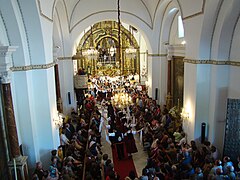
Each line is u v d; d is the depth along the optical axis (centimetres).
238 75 746
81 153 875
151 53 1379
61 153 828
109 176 664
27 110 738
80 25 1287
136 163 930
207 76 842
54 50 1169
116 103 1240
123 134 996
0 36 638
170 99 1305
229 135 765
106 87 2059
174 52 1234
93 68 2600
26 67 718
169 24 1259
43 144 805
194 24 835
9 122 659
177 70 1223
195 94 858
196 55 841
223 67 793
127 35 2441
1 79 639
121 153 948
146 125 1028
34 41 729
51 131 802
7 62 631
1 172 646
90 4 1267
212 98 834
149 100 1339
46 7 763
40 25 702
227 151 773
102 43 2559
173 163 752
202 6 757
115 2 1280
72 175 684
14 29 666
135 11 1298
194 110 871
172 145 787
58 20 1197
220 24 748
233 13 699
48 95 779
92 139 898
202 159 745
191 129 906
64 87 1337
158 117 1148
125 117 1165
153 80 1405
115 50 2541
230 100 747
